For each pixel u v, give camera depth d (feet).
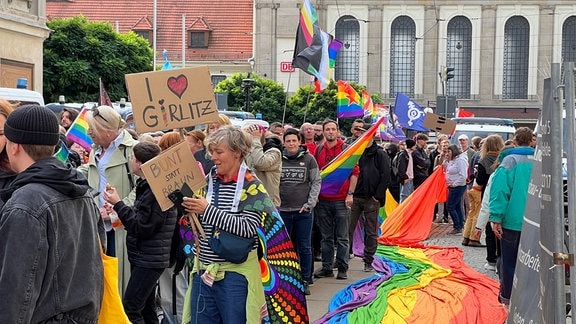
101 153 23.35
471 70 221.05
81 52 130.41
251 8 226.99
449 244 51.29
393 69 223.92
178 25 223.92
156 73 18.16
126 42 135.44
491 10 220.43
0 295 11.50
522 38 220.84
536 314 18.76
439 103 97.30
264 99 159.84
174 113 18.26
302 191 32.01
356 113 73.10
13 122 12.51
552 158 16.33
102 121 22.90
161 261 21.22
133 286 21.22
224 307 18.11
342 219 36.45
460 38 222.69
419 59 222.07
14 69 76.02
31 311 11.69
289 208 31.96
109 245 22.93
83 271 12.68
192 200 17.53
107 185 21.13
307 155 32.27
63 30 130.00
